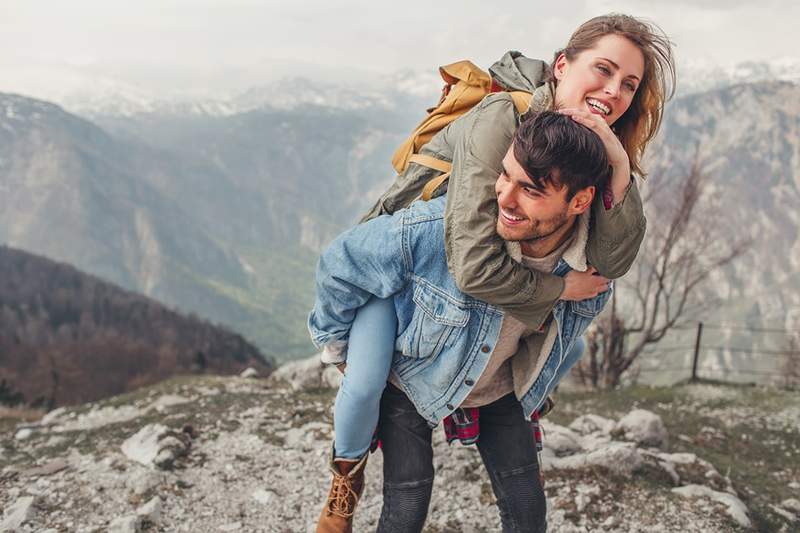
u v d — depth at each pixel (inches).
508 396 89.0
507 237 69.5
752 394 356.8
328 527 88.3
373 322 79.2
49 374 3272.6
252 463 178.7
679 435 272.1
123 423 214.8
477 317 76.9
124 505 152.2
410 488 84.1
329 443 189.9
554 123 64.8
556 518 148.4
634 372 565.9
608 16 75.4
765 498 186.9
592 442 196.4
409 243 74.7
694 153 529.7
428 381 80.8
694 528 147.6
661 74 77.4
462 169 71.4
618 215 70.7
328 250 77.4
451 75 87.0
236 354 4318.4
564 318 83.1
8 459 189.2
